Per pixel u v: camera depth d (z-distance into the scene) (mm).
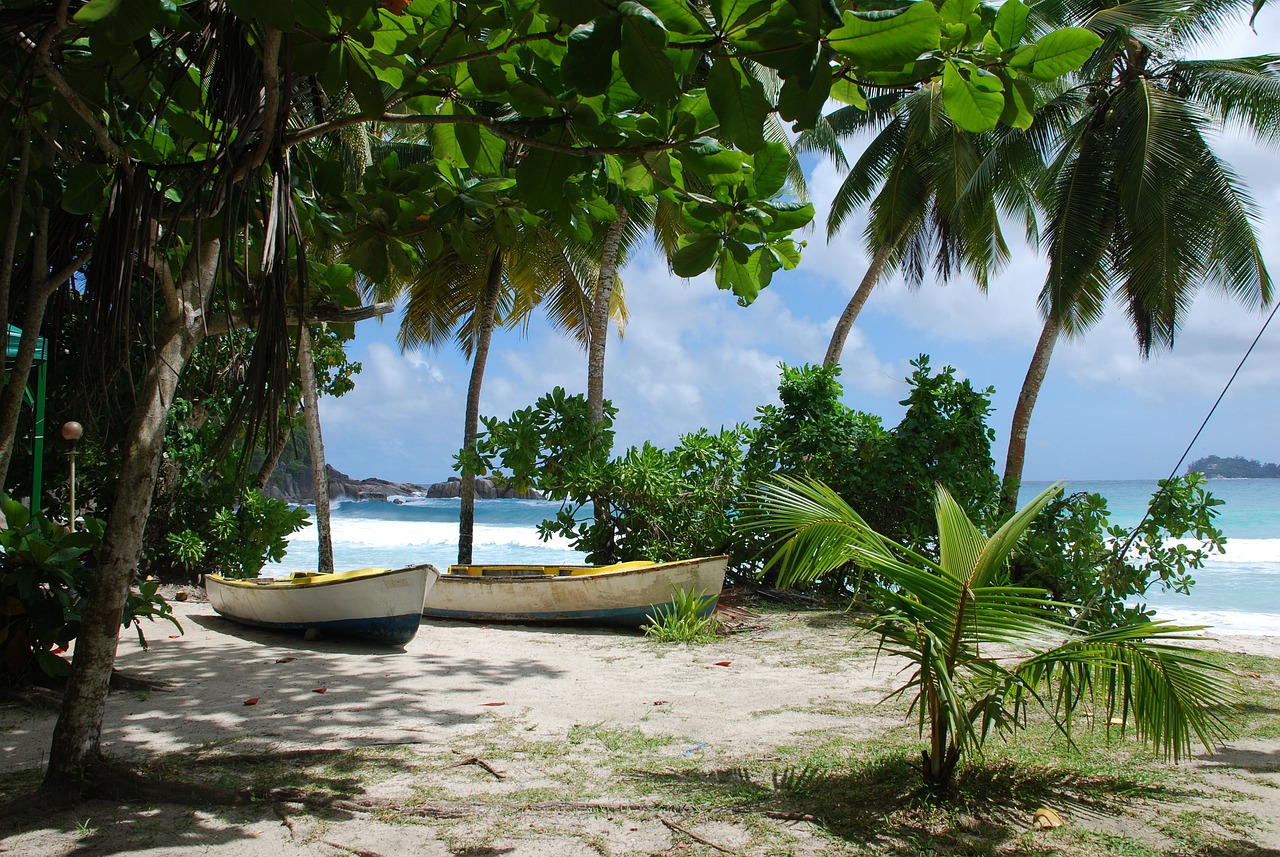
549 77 3596
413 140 17188
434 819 4121
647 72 2605
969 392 12391
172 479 13766
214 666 7914
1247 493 68938
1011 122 3271
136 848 3719
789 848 3748
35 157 4719
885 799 4320
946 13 3035
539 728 5852
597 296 15828
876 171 17219
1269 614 15211
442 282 17125
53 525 5996
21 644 6141
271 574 21719
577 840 3869
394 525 40531
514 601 10688
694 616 9961
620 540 13164
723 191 4078
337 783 4645
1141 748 5227
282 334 3486
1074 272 13555
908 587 4215
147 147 4199
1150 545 10578
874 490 12555
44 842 3770
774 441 13562
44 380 9789
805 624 10680
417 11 3557
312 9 2924
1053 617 4484
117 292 3557
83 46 3889
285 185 3629
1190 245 13039
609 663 8312
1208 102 13695
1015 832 3900
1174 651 4051
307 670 7793
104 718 5977
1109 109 13938
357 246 5031
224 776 4734
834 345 17891
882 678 7551
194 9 3766
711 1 2553
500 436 12883
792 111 2789
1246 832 3877
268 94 3279
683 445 13430
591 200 4844
